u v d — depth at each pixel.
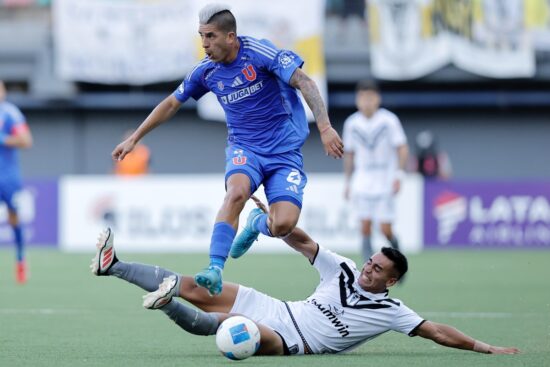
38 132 90.50
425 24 84.00
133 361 24.66
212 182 70.88
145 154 78.62
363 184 50.19
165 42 84.56
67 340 29.27
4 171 49.28
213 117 85.44
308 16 82.31
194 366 23.59
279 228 26.19
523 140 89.94
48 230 73.00
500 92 87.81
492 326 33.44
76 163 90.50
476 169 90.31
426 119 90.12
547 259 64.62
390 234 50.41
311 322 25.48
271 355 25.33
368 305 25.47
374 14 84.25
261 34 82.12
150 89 88.88
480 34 84.06
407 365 23.86
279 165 27.16
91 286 47.78
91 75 85.12
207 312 25.55
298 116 27.80
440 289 46.69
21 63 88.31
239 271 56.09
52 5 90.56
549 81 87.06
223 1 82.19
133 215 71.38
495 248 72.44
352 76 87.19
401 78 84.38
